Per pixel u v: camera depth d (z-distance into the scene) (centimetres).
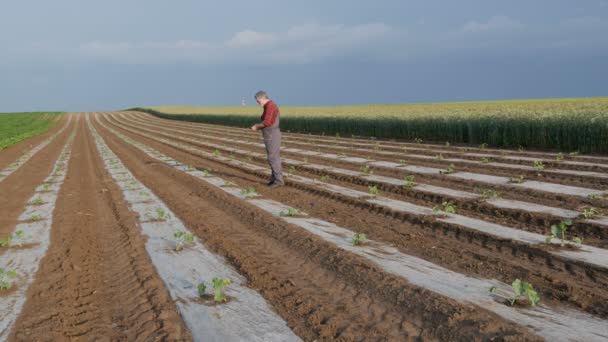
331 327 358
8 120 7150
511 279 447
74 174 1466
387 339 337
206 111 7412
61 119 7906
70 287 474
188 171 1405
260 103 1048
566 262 486
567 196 802
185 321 378
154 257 557
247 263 521
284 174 1248
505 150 1616
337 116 3059
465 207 778
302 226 671
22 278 502
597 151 1484
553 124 1639
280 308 399
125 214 815
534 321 350
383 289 426
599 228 597
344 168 1302
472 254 528
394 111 3744
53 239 663
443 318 360
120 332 368
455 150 1677
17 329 377
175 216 788
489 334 330
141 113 9450
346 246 566
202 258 548
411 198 873
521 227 635
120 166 1622
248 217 758
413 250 550
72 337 362
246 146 2269
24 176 1461
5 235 697
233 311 395
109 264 547
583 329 336
